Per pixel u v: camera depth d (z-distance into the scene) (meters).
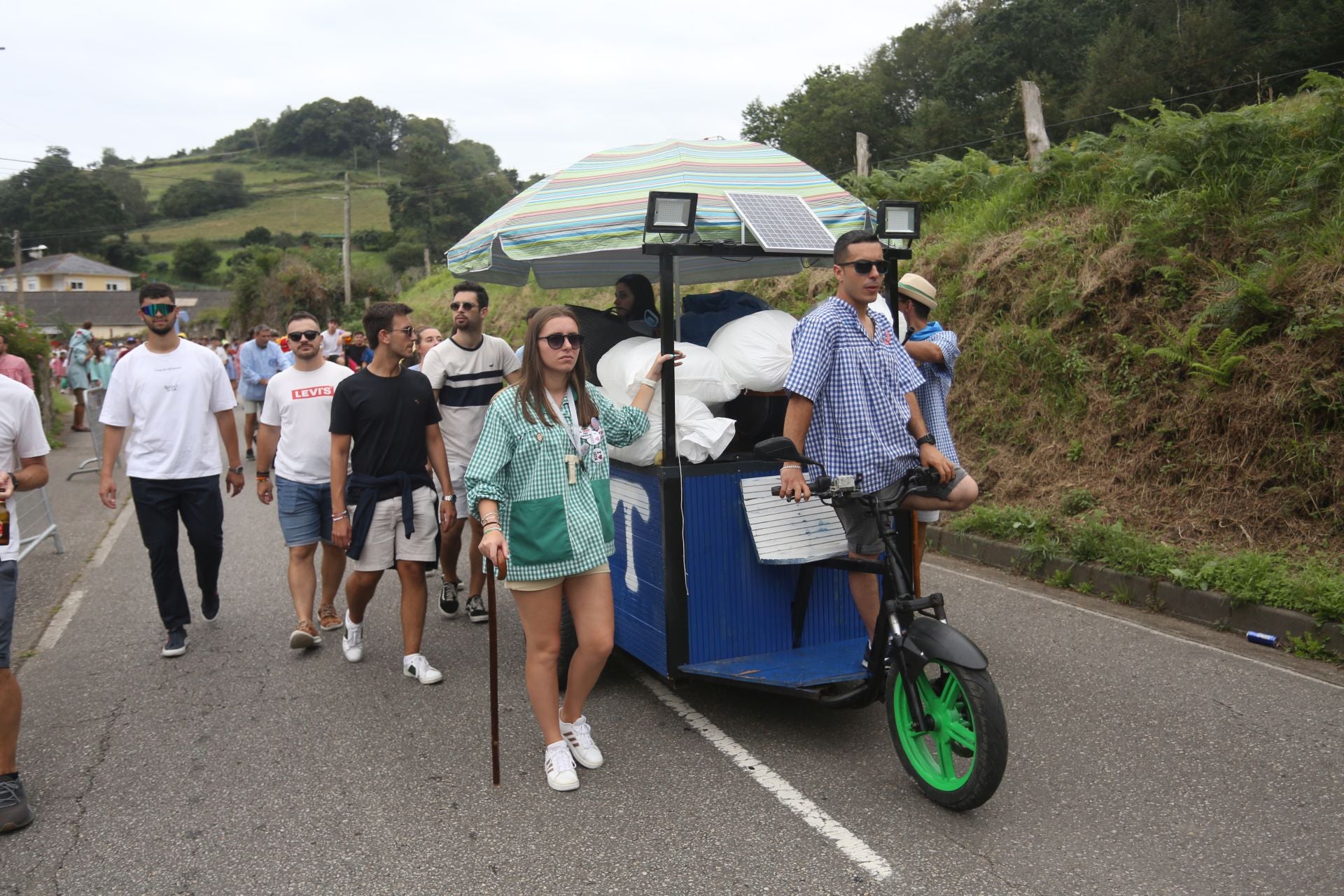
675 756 4.00
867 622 4.32
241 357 12.30
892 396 3.96
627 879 3.08
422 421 4.93
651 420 4.33
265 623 5.98
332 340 16.56
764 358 4.45
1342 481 5.83
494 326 22.89
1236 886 2.96
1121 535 6.25
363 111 141.75
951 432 8.59
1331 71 24.48
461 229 73.69
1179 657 5.00
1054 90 32.28
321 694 4.78
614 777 3.82
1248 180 7.76
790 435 3.84
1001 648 5.21
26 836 3.46
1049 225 9.04
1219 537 6.16
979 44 36.03
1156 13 30.59
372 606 6.36
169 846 3.37
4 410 3.69
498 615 6.11
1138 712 4.32
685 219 3.99
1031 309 8.42
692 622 4.30
